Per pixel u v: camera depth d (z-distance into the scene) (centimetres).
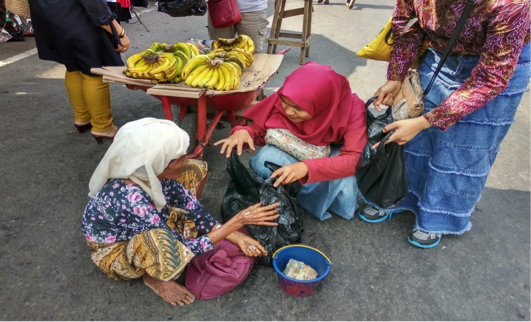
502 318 212
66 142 341
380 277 231
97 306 207
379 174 222
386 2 966
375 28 744
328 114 229
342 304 214
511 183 322
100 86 310
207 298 211
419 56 229
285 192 227
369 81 499
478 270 239
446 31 189
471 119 205
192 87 254
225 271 207
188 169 238
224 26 365
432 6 184
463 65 198
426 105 222
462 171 223
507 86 195
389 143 211
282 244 227
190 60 264
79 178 299
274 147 247
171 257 179
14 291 212
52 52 301
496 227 274
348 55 588
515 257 250
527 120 427
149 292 215
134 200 180
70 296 211
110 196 182
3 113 379
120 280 219
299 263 214
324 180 227
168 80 260
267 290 220
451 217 245
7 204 270
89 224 191
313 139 239
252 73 296
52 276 222
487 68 175
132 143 170
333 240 256
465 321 209
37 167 308
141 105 408
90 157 323
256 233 224
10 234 247
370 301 217
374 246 253
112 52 298
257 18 396
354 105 238
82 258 234
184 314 205
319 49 607
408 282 229
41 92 424
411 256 247
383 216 272
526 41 186
